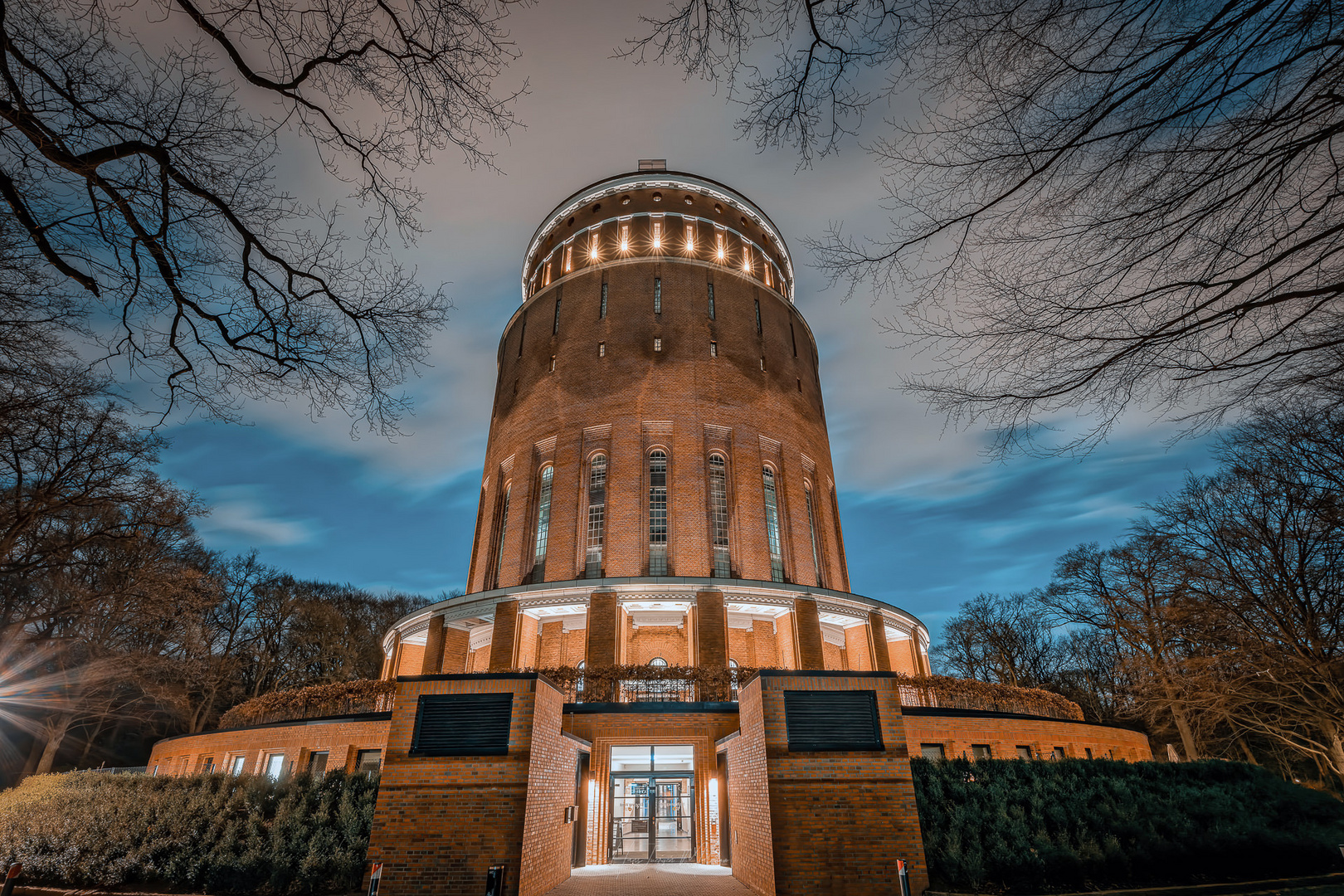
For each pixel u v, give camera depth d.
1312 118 4.75
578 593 25.19
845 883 10.84
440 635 27.06
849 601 26.88
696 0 5.05
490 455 36.19
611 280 36.00
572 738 15.74
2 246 7.66
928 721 20.92
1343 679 24.52
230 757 23.92
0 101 5.88
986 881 11.23
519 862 11.41
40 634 27.12
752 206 41.66
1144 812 13.54
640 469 30.28
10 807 16.78
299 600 53.03
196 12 5.82
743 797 13.73
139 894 12.82
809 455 34.72
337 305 8.51
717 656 23.69
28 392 11.90
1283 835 13.19
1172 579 29.19
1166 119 4.97
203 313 8.24
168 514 24.25
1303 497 21.84
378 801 11.98
